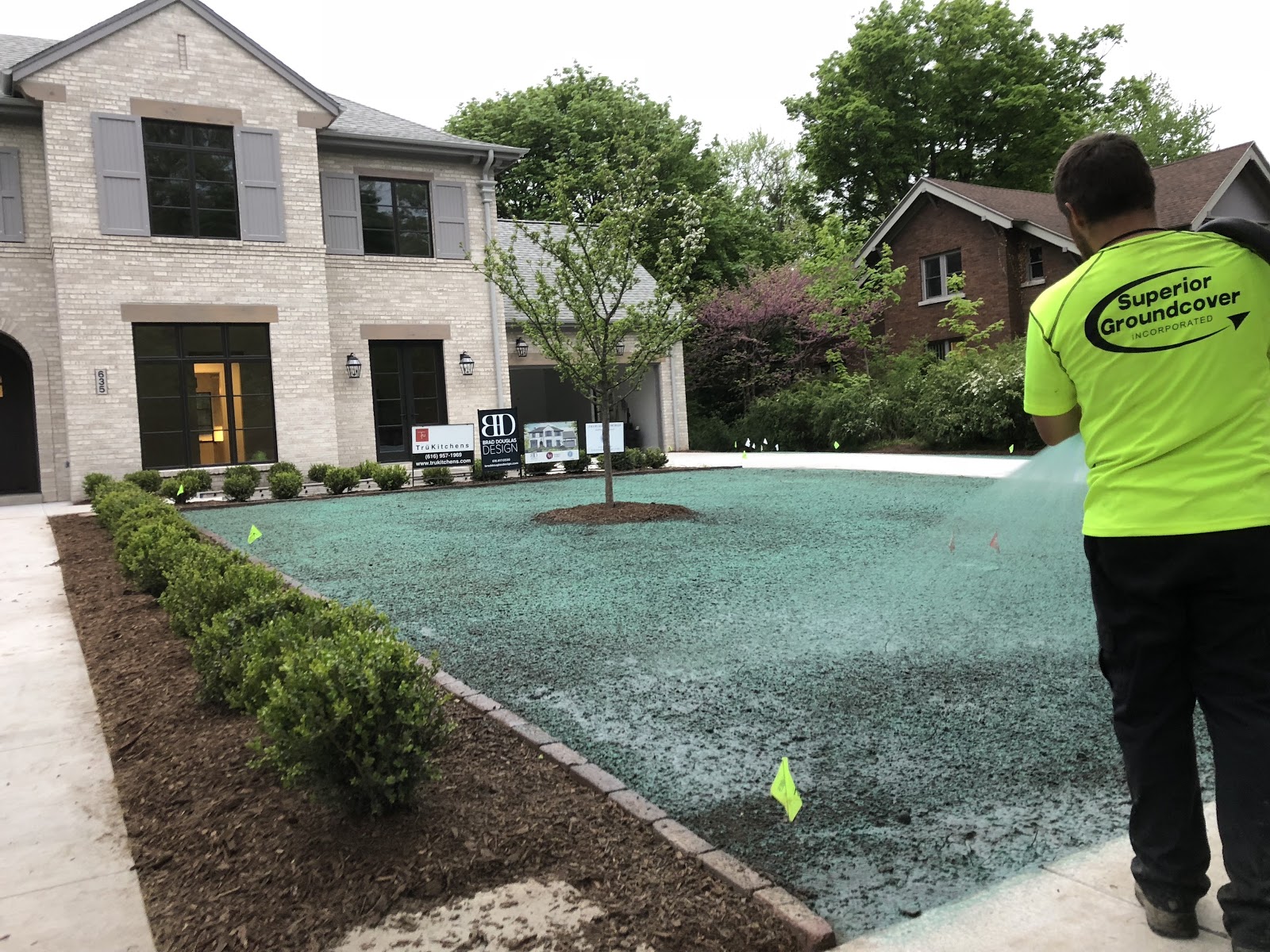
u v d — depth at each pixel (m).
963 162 33.34
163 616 6.07
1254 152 22.66
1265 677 1.98
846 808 3.10
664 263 11.17
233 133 15.88
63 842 3.03
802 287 27.16
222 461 15.93
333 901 2.53
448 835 2.86
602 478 16.59
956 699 4.12
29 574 8.23
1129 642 2.16
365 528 10.65
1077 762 3.40
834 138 32.69
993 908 2.43
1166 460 2.04
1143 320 2.06
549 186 11.11
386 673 2.95
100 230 14.85
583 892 2.56
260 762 3.02
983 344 23.56
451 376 18.56
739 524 9.77
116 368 14.99
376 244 18.11
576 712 4.11
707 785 3.31
